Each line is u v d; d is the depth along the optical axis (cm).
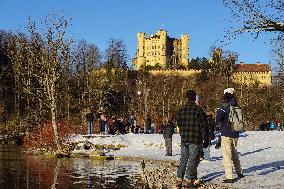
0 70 7750
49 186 1231
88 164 2077
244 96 7544
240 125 1210
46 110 4091
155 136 3297
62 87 4184
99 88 6256
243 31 1105
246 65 13262
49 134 3222
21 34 4159
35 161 2258
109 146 3044
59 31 3322
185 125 1162
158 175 1516
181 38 18750
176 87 11062
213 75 9894
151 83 11456
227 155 1202
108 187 1216
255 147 2372
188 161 1173
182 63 17862
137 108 7756
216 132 3058
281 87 5544
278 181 1162
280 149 2216
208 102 8581
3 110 6881
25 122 4666
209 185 1163
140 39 18550
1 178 1429
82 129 3888
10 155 2755
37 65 3419
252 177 1261
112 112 7294
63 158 2536
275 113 6381
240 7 1092
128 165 2014
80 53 7194
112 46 11050
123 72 9688
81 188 1196
